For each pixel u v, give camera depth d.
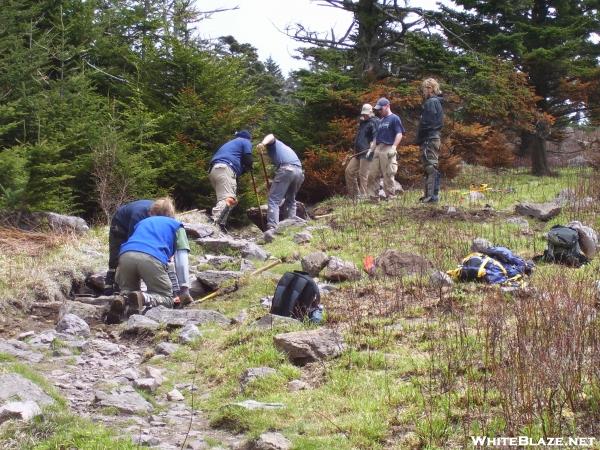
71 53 13.02
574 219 11.47
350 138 18.67
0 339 6.63
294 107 20.39
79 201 13.07
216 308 8.09
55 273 8.74
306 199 19.12
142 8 16.92
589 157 23.66
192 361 6.26
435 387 4.95
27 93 12.09
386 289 8.01
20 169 10.50
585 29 22.56
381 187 14.91
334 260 9.06
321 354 5.77
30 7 13.88
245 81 17.38
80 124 12.32
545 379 4.46
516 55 21.70
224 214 12.62
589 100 22.31
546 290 6.60
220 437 4.62
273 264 9.38
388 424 4.49
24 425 4.44
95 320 7.64
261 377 5.43
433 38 21.42
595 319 5.54
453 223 11.62
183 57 15.54
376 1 20.64
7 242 9.54
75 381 5.66
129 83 15.52
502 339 5.51
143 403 5.15
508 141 23.73
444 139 19.33
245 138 12.94
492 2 21.44
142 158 13.54
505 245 10.05
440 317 6.54
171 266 8.22
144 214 8.73
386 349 5.89
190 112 15.23
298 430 4.53
